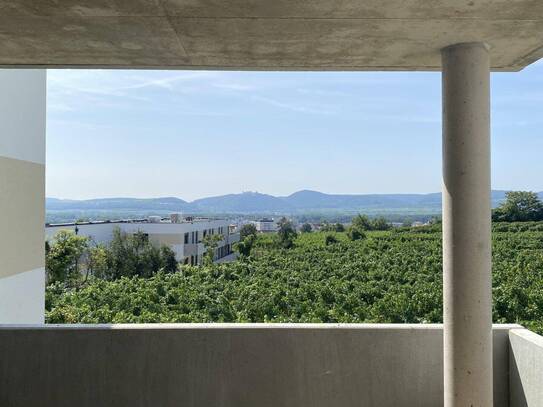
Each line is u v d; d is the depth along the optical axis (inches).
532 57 108.3
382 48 103.3
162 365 117.7
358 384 116.6
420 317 435.2
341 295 482.6
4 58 112.7
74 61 114.4
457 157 100.2
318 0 81.4
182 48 104.9
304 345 117.3
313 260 672.4
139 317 403.9
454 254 100.4
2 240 178.2
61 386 117.6
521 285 442.6
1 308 177.2
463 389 98.8
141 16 88.7
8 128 182.7
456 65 100.7
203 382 117.3
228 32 95.5
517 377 110.9
